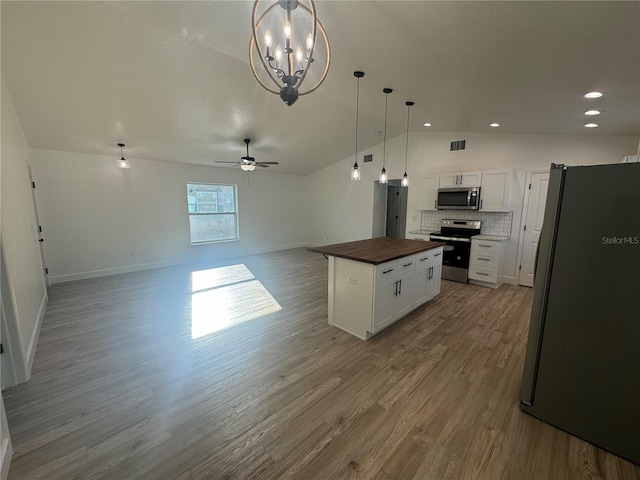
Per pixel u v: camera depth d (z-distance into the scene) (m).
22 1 2.03
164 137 4.62
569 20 1.37
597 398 1.63
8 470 1.47
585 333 1.65
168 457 1.56
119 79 3.05
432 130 5.34
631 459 1.55
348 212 7.46
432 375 2.30
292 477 1.45
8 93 2.93
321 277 5.28
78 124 3.90
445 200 5.09
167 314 3.54
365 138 6.00
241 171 7.08
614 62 1.73
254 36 1.26
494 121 3.78
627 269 1.51
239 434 1.72
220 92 3.52
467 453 1.59
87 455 1.57
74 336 2.97
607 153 3.90
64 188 4.80
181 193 6.16
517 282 4.75
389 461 1.54
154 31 2.45
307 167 7.65
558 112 2.94
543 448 1.63
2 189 2.29
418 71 2.33
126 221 5.49
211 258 6.75
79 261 5.04
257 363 2.48
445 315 3.48
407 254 3.06
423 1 1.41
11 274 2.21
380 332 3.05
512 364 2.45
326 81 2.78
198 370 2.38
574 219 1.63
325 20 1.66
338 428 1.76
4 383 2.13
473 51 1.85
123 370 2.37
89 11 2.18
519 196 4.60
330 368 2.40
